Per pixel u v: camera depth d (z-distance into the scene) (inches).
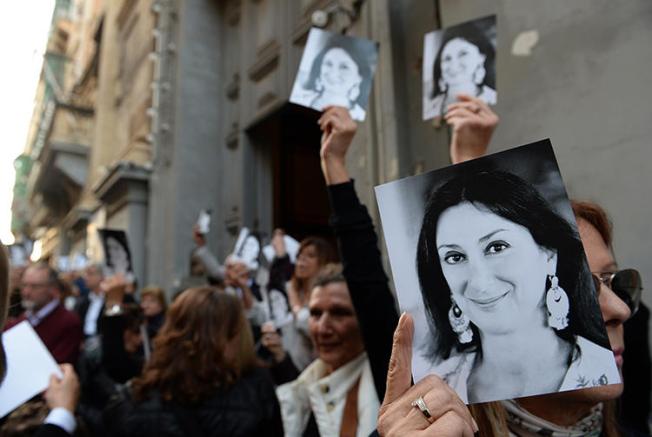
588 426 28.8
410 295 23.3
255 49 208.7
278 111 190.1
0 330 30.6
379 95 117.5
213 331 50.6
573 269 21.2
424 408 20.5
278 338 69.2
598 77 74.8
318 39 58.9
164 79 251.6
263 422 50.0
